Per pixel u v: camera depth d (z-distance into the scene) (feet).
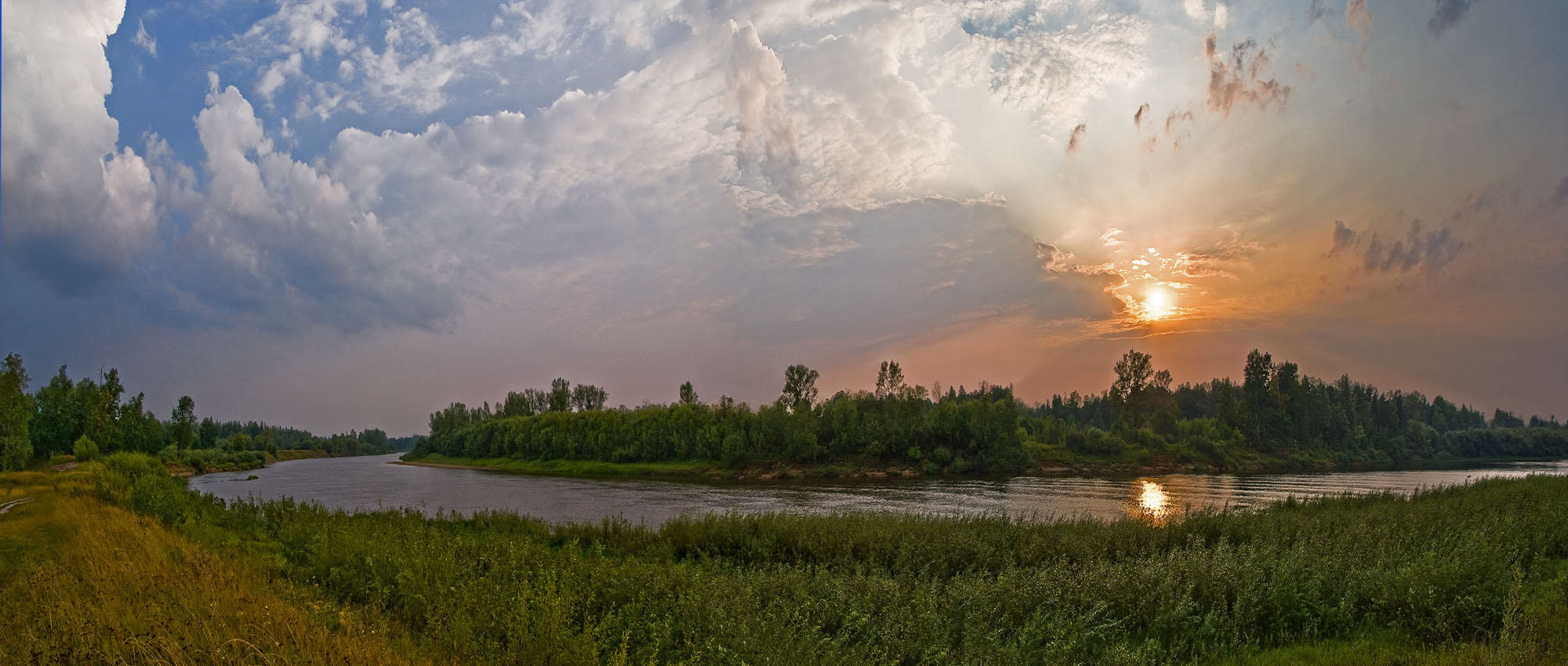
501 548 49.55
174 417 409.08
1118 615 38.93
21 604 31.68
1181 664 32.58
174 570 38.32
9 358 237.45
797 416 347.77
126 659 24.18
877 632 32.81
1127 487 235.40
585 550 69.05
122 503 94.22
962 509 155.84
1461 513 65.67
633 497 198.49
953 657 30.22
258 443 604.08
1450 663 30.04
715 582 37.83
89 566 37.70
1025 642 31.55
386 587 40.57
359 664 25.34
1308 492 205.36
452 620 31.40
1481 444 448.24
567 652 28.19
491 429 494.59
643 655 30.45
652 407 407.85
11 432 231.91
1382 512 69.62
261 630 27.07
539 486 260.42
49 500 97.40
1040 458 341.82
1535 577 45.91
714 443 347.77
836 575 47.47
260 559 55.52
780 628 29.81
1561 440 450.30
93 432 323.16
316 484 275.80
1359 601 40.06
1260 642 37.11
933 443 339.98
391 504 175.22
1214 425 398.21
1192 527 62.03
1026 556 52.24
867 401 358.43
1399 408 442.91
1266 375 407.44
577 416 429.79
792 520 70.95
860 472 316.60
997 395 486.38
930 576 50.47
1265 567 43.24
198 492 126.62
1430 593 36.76
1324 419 412.16
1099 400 597.93
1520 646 29.73
